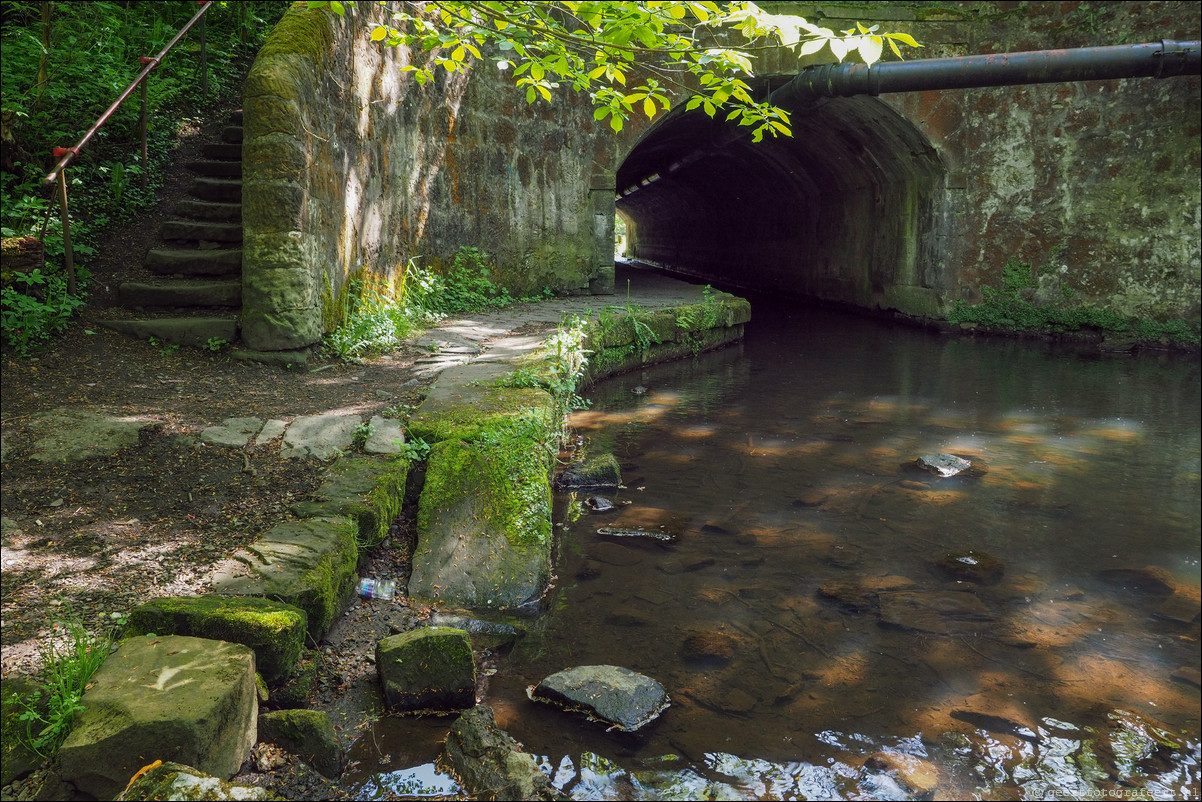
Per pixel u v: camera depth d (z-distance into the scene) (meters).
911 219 15.03
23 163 7.25
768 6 13.09
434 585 3.82
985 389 9.59
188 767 2.14
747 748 2.87
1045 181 13.43
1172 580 4.44
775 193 21.28
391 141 8.81
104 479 4.03
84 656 2.45
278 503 3.98
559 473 5.73
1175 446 7.22
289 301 6.43
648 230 35.56
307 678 2.91
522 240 11.99
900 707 3.18
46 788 2.15
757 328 14.74
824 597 4.08
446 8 4.12
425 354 7.41
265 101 6.25
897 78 11.87
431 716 2.94
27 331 5.62
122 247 7.43
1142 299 12.91
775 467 6.31
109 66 8.85
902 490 5.87
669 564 4.42
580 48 4.25
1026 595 4.23
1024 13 13.31
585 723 2.96
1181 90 12.30
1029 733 3.06
